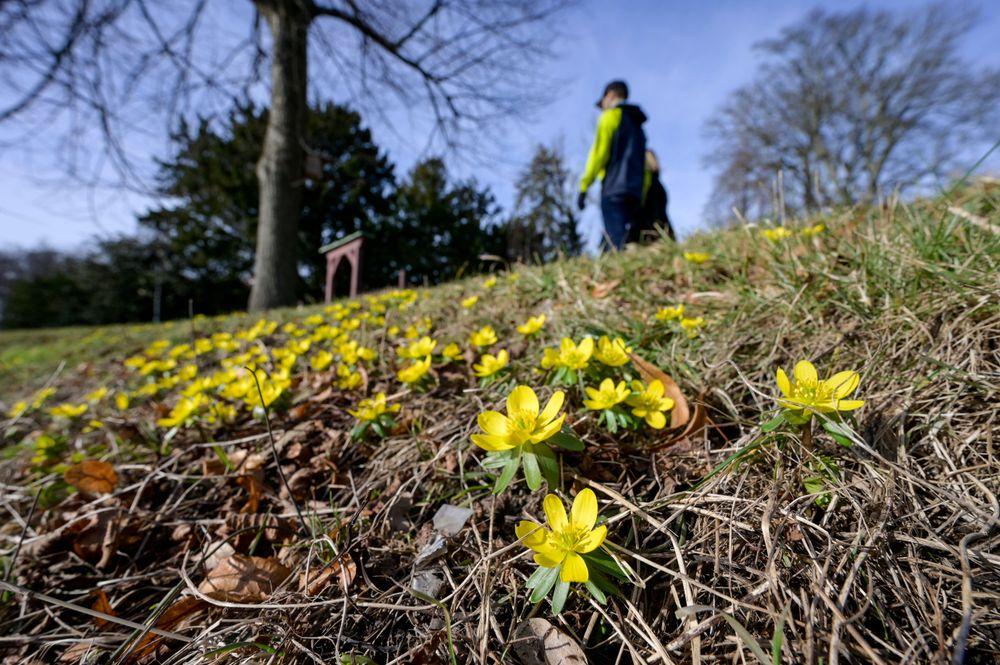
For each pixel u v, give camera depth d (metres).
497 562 0.22
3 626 0.25
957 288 0.28
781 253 0.43
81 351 1.33
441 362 0.48
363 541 0.25
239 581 0.24
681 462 0.26
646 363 0.30
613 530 0.22
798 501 0.21
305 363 0.61
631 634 0.18
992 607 0.16
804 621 0.17
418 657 0.18
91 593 0.27
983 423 0.22
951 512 0.19
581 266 0.66
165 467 0.38
